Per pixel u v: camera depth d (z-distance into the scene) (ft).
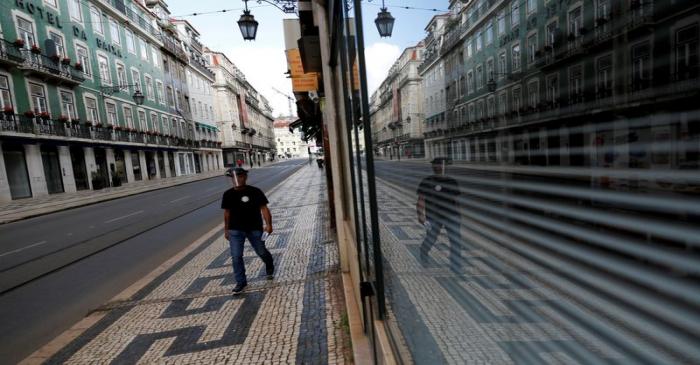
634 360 1.33
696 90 0.91
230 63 181.88
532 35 1.68
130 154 87.71
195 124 133.08
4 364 9.87
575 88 1.40
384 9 3.90
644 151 1.10
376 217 5.41
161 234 25.27
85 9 74.90
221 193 51.98
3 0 55.77
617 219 1.28
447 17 2.67
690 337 1.04
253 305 11.77
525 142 1.83
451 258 3.01
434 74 3.01
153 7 116.26
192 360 8.90
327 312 10.76
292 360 8.55
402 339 4.50
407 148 3.72
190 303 12.36
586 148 1.39
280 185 57.00
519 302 2.15
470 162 2.51
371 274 6.45
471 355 2.75
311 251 17.26
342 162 13.05
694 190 0.95
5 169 54.19
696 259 0.98
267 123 278.67
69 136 65.67
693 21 0.91
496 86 2.06
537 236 1.88
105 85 79.77
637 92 1.09
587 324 1.60
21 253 22.41
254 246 14.03
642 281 1.22
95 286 15.35
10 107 55.52
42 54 61.57
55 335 11.26
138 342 9.98
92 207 46.70
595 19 1.25
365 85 5.08
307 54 14.26
